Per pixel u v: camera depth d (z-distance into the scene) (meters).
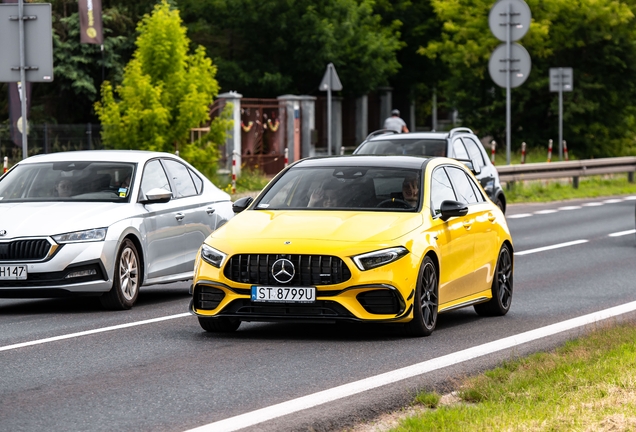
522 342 20.45
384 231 20.56
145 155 27.92
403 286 20.22
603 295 27.47
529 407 14.05
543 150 90.38
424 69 105.94
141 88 57.34
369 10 90.69
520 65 56.38
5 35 37.44
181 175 28.78
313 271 20.03
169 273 27.25
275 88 87.19
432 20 102.00
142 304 26.45
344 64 88.38
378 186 22.27
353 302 19.98
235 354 19.20
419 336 21.06
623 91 91.69
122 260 25.36
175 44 58.75
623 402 14.03
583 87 89.94
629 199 63.53
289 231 20.55
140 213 26.16
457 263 22.47
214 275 20.44
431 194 22.27
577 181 68.31
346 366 18.06
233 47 90.56
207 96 59.41
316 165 23.19
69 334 21.55
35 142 64.19
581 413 13.49
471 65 91.88
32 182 26.97
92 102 83.88
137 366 18.08
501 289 24.66
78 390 16.17
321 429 13.88
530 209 56.78
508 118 60.50
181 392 16.02
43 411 14.80
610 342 18.97
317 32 86.38
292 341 20.58
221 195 29.88
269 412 14.66
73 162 27.52
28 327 22.62
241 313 20.28
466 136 42.12
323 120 89.69
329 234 20.36
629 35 91.00
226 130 63.41
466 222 23.08
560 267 33.84
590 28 89.62
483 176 41.69
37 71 37.44
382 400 15.42
